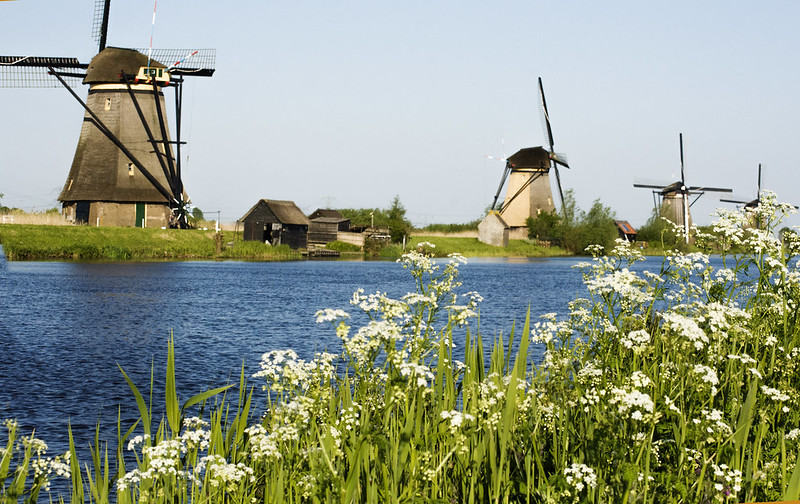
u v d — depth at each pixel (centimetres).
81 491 631
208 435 614
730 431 579
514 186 12100
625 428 542
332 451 576
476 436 622
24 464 552
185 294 3872
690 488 546
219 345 2272
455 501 621
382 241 10400
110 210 7675
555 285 4709
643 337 616
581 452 588
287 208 9350
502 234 11288
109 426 1313
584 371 638
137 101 7581
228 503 614
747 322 768
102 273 5103
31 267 5403
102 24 7619
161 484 607
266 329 2634
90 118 7744
